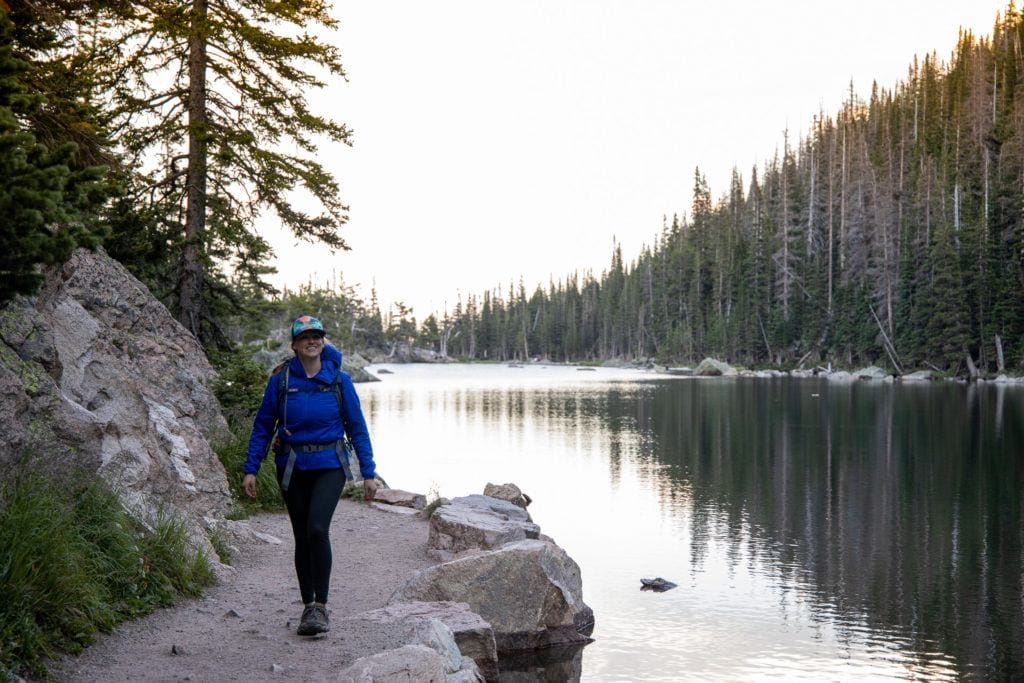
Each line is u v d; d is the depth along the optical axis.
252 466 6.17
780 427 37.94
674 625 11.52
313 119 16.73
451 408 52.62
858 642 11.06
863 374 85.88
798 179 121.75
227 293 17.73
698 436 35.19
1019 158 79.75
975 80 99.94
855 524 18.33
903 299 85.62
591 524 18.31
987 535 17.28
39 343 7.34
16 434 6.42
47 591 5.75
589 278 198.88
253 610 7.18
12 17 6.94
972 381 74.81
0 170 4.96
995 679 9.89
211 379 14.27
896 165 108.62
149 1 13.94
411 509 14.31
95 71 14.68
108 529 6.98
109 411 9.08
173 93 16.44
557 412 48.91
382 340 197.88
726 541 16.83
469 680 6.23
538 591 9.36
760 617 12.05
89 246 6.05
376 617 7.08
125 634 6.20
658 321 143.88
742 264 118.69
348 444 6.31
